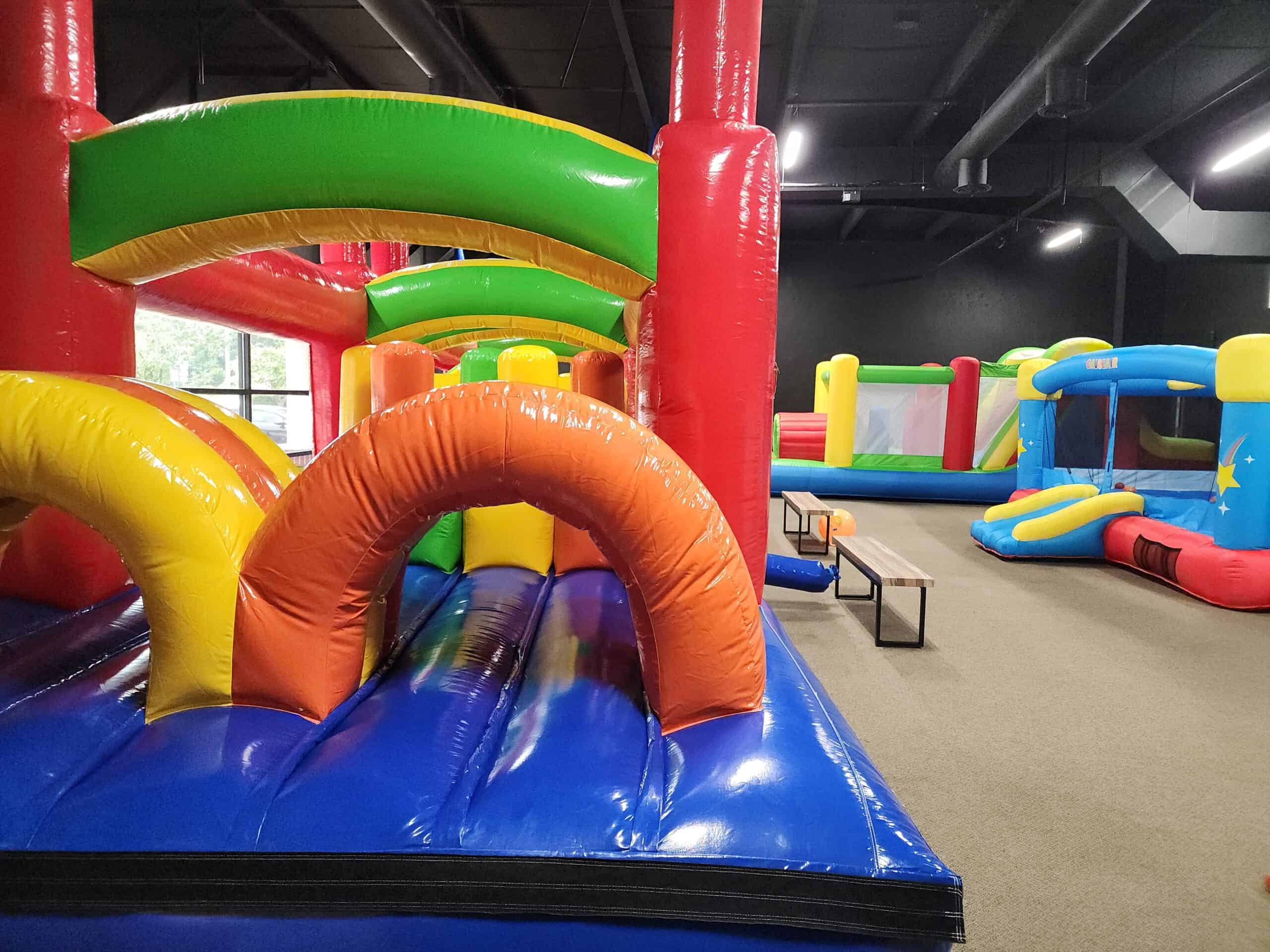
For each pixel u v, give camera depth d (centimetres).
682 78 209
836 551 536
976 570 534
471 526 285
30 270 195
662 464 147
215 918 124
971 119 900
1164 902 178
